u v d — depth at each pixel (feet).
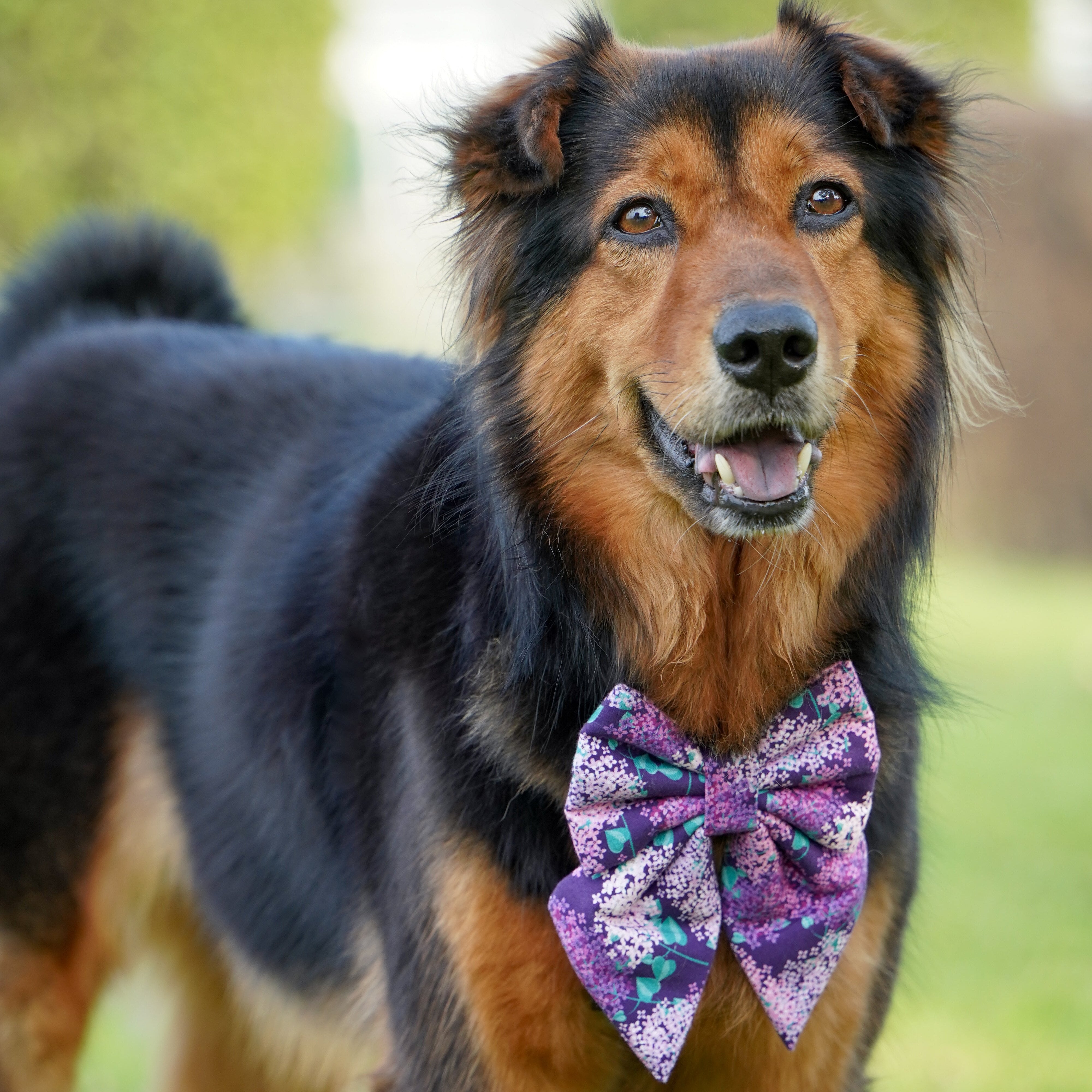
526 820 9.52
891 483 10.37
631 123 9.84
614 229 9.78
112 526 13.00
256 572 12.14
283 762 11.50
